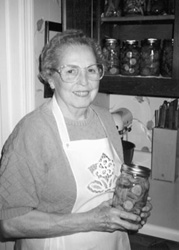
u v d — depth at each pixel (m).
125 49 1.47
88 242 1.05
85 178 1.04
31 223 0.96
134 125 1.90
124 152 1.59
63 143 1.03
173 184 1.67
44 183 1.00
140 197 0.89
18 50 1.30
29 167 0.96
